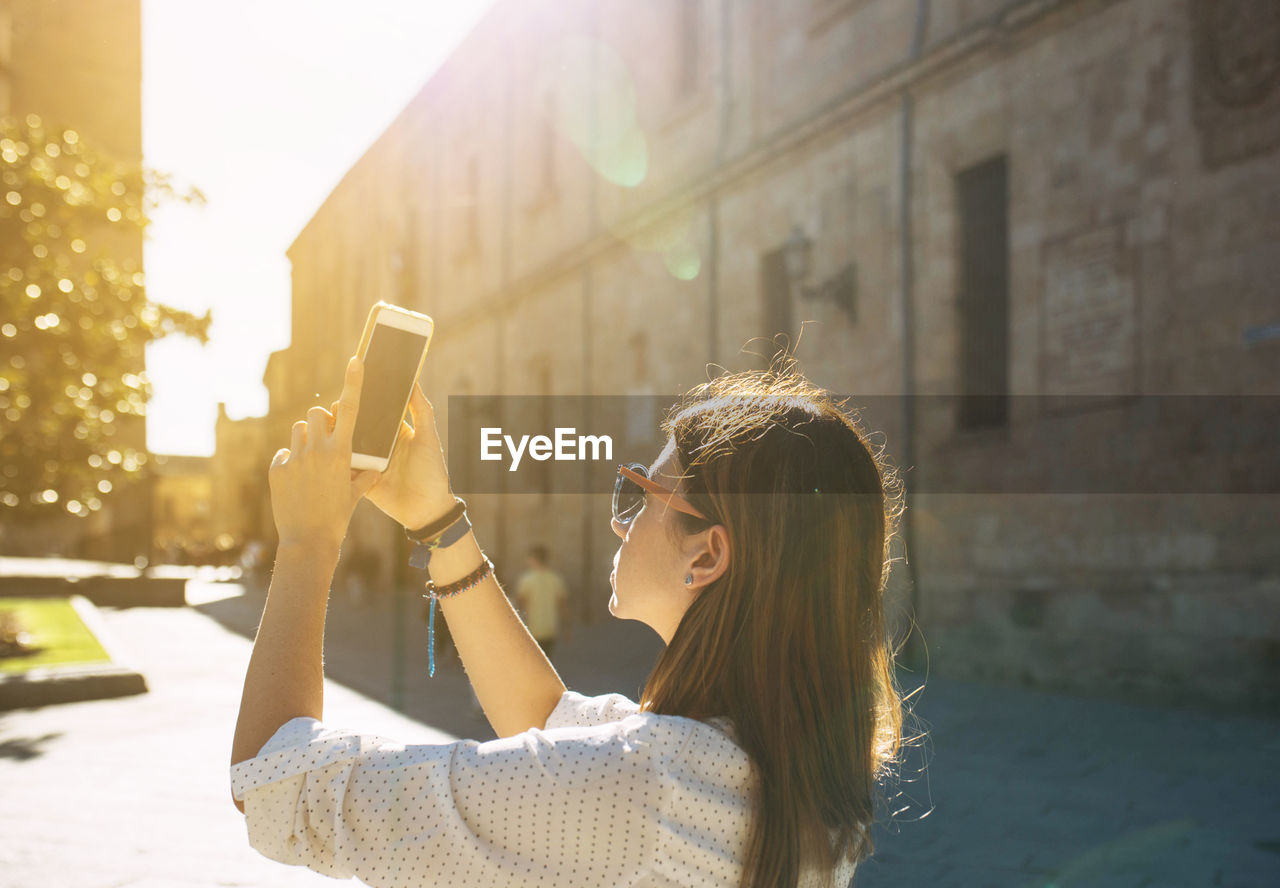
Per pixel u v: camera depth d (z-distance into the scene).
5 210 11.65
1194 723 8.41
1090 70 10.38
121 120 38.38
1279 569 8.66
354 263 35.62
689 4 17.61
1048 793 6.26
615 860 0.92
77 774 6.91
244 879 4.71
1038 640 10.69
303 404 41.66
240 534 49.41
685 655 1.08
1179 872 4.82
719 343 16.00
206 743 8.02
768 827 0.98
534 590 10.21
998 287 11.66
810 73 14.23
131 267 13.07
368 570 27.62
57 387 12.27
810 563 1.08
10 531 47.97
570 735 0.97
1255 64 8.91
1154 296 9.73
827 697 1.06
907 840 5.32
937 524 11.93
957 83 11.88
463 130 26.56
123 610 24.05
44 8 37.69
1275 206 8.78
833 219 13.63
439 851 0.92
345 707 10.03
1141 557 9.77
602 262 19.52
